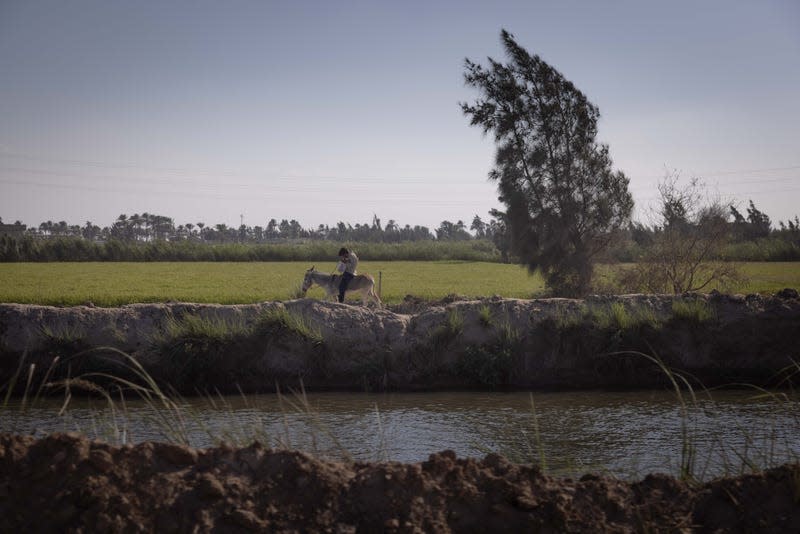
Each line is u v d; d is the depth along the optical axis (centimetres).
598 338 1636
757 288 3097
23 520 530
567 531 532
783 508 562
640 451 980
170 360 1562
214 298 2736
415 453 981
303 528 527
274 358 1612
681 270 2662
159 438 972
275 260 7675
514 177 2853
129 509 532
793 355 1622
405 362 1630
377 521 538
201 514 531
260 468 583
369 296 2219
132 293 3047
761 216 7631
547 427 1173
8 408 1312
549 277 2873
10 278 4366
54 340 1579
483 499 562
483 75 2866
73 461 571
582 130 2848
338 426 1175
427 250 8000
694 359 1628
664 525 548
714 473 831
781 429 1057
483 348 1631
